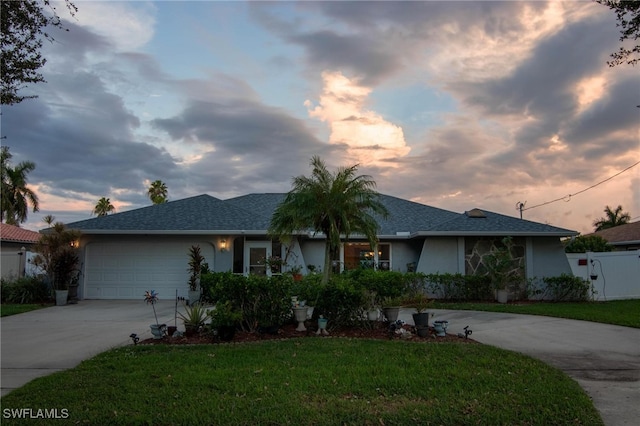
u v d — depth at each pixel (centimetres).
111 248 1756
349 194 1057
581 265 1738
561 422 468
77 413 484
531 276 1730
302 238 1827
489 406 506
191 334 905
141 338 927
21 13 743
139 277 1745
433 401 522
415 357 728
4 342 895
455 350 783
